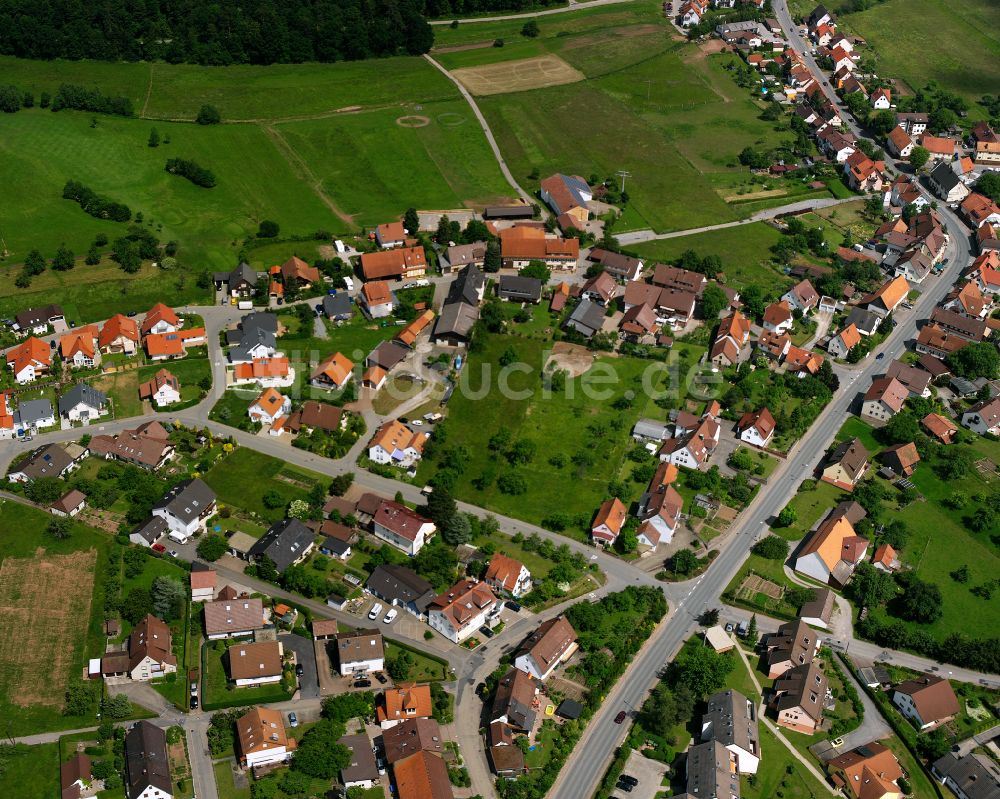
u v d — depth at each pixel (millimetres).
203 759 171375
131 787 163750
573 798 167625
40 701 179625
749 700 183125
